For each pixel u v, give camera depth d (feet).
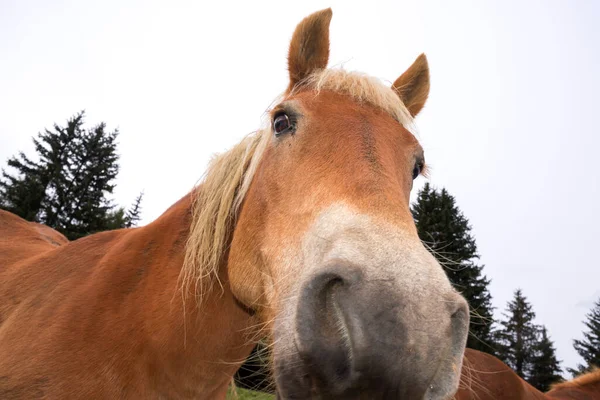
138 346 7.55
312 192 5.88
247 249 7.10
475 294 51.62
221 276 8.05
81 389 7.18
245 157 8.39
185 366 7.71
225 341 7.95
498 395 17.33
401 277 4.30
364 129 6.44
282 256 5.92
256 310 6.88
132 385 7.42
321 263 4.86
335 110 6.91
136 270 8.41
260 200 7.05
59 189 88.89
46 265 9.43
